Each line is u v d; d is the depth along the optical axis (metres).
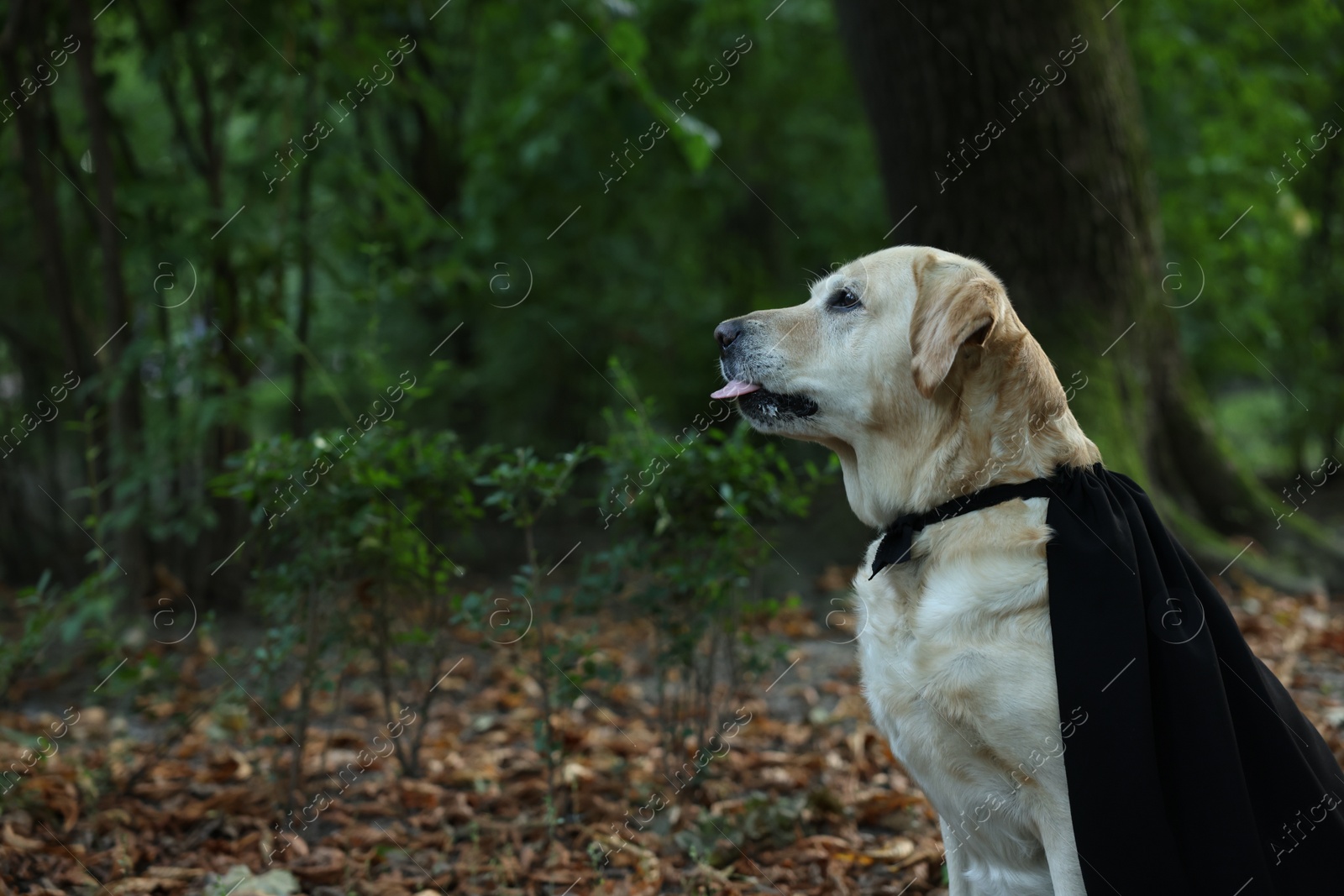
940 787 2.21
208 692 4.53
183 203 5.08
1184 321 9.16
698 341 8.83
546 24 8.00
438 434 3.43
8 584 7.21
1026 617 2.09
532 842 3.05
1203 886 1.93
